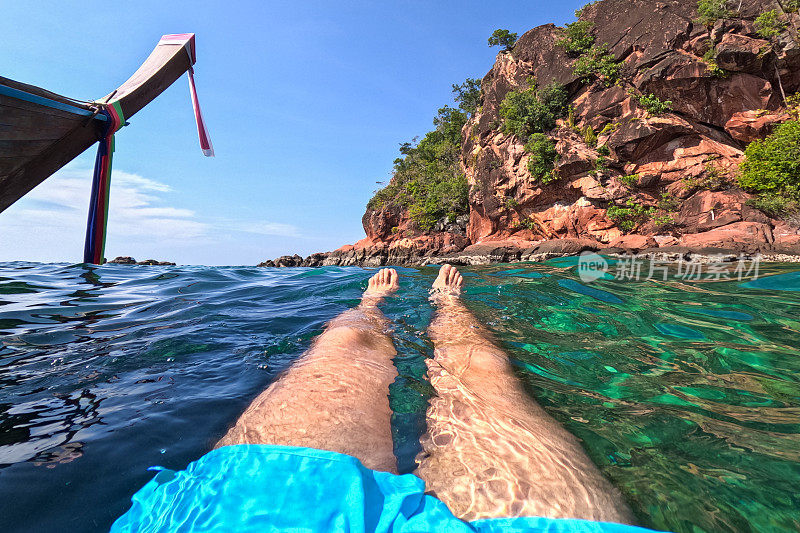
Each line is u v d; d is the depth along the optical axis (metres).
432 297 3.26
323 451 0.96
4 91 4.36
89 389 1.45
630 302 3.03
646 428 1.17
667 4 17.50
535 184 19.61
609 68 18.48
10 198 4.84
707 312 2.65
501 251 17.83
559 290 3.60
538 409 1.29
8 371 1.60
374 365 1.62
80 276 4.52
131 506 0.84
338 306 3.03
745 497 0.86
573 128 19.23
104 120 6.18
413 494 0.86
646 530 0.78
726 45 15.02
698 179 15.86
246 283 4.32
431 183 30.33
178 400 1.36
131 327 2.34
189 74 8.40
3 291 3.39
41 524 0.79
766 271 4.97
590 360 1.77
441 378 1.55
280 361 1.78
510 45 27.42
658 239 15.31
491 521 0.80
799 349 1.86
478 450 1.05
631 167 17.14
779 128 14.44
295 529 0.73
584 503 0.85
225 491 0.85
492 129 24.48
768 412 1.26
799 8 14.65
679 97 16.30
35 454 1.02
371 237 33.72
